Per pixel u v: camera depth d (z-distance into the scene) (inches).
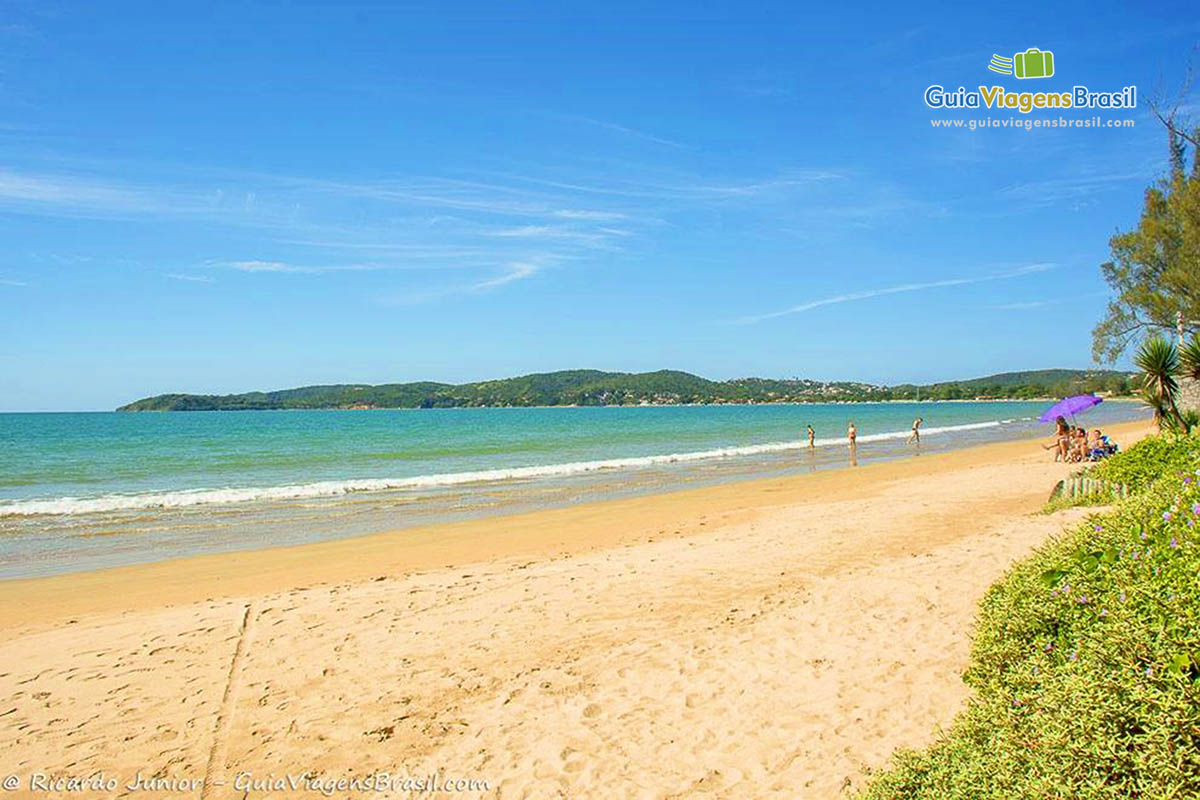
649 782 184.7
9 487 1028.5
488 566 469.7
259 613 364.8
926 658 239.9
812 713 211.2
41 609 408.8
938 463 1133.1
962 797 121.1
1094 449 893.8
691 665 259.6
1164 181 959.0
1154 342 593.6
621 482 989.8
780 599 334.3
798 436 2108.8
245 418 4714.6
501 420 3932.1
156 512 774.5
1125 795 95.2
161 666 295.4
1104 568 137.1
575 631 313.1
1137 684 99.4
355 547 569.3
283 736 229.9
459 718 234.5
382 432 2603.3
